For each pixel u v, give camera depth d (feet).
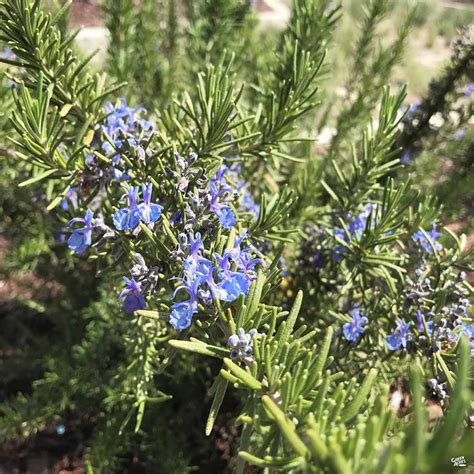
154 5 1.89
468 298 0.92
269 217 0.83
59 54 0.81
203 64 1.59
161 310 0.74
